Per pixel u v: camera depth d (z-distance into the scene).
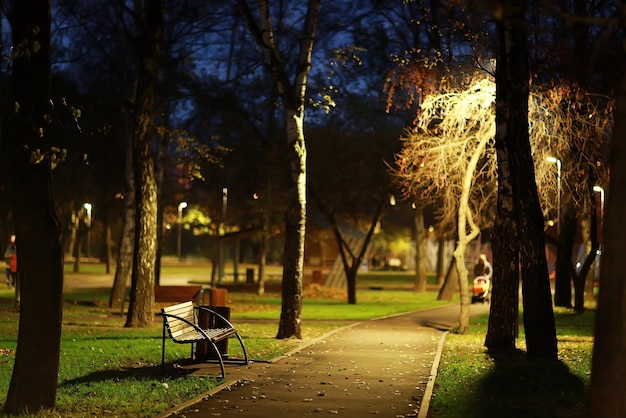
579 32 20.14
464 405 11.84
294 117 22.17
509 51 17.48
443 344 21.09
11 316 28.23
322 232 53.66
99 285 54.84
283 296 21.98
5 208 59.47
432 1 19.84
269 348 19.47
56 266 10.52
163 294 26.47
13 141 10.39
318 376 14.84
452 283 47.91
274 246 95.12
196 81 38.09
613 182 7.97
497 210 20.20
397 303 44.44
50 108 10.45
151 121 24.88
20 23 10.32
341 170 43.34
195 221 55.78
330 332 24.31
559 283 38.06
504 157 19.41
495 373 15.24
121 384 13.22
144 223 24.88
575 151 25.81
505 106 17.64
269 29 22.06
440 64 22.53
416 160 25.12
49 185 10.43
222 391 12.98
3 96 18.62
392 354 18.59
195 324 15.98
